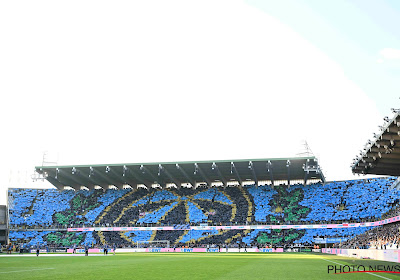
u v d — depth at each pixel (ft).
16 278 69.97
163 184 337.72
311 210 289.53
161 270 93.04
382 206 270.26
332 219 277.85
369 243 200.03
